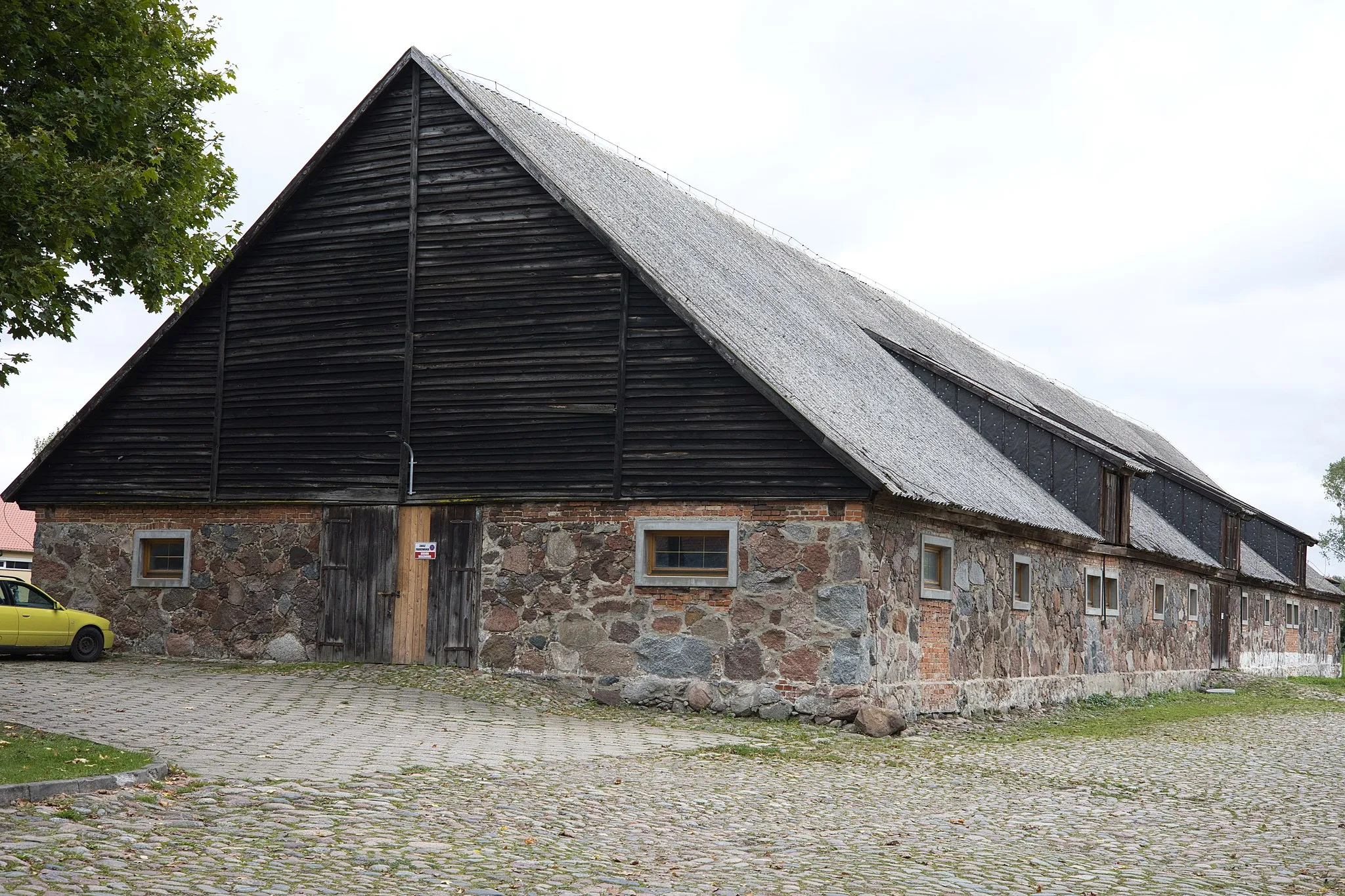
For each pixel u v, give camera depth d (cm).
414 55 2081
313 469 2100
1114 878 905
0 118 1420
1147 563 3100
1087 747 1775
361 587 2056
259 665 2059
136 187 1405
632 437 1897
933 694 1967
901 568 1888
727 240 2633
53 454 2275
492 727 1529
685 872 842
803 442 1797
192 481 2183
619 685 1864
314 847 833
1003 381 3606
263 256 2170
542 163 1989
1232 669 4012
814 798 1176
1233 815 1209
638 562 1875
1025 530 2256
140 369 2234
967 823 1096
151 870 751
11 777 957
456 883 771
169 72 1664
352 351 2092
